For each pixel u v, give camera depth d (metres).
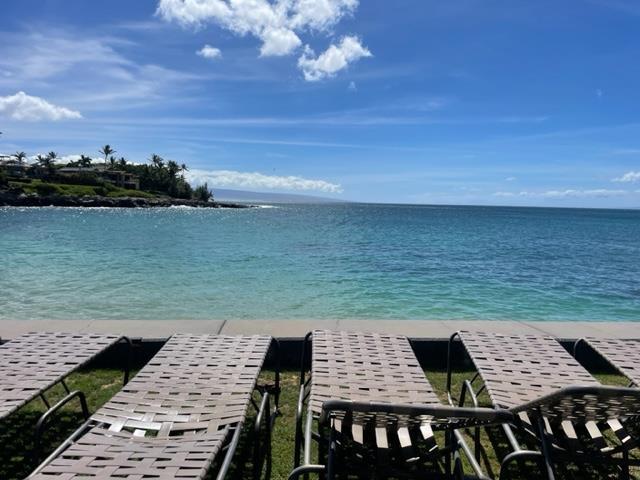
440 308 9.83
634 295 11.66
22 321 5.49
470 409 1.97
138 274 13.40
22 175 94.69
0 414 2.44
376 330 5.38
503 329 5.48
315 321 5.71
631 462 2.49
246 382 3.03
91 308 9.16
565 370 3.28
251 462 3.04
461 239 30.08
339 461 2.34
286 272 14.25
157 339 4.73
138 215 60.19
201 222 47.53
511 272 15.50
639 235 38.16
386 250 21.62
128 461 2.10
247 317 8.66
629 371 3.27
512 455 2.48
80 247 20.97
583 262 18.80
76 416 3.62
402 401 2.83
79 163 119.31
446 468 2.54
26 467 2.93
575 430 2.78
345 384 3.02
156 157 118.88
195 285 11.76
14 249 19.81
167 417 2.58
